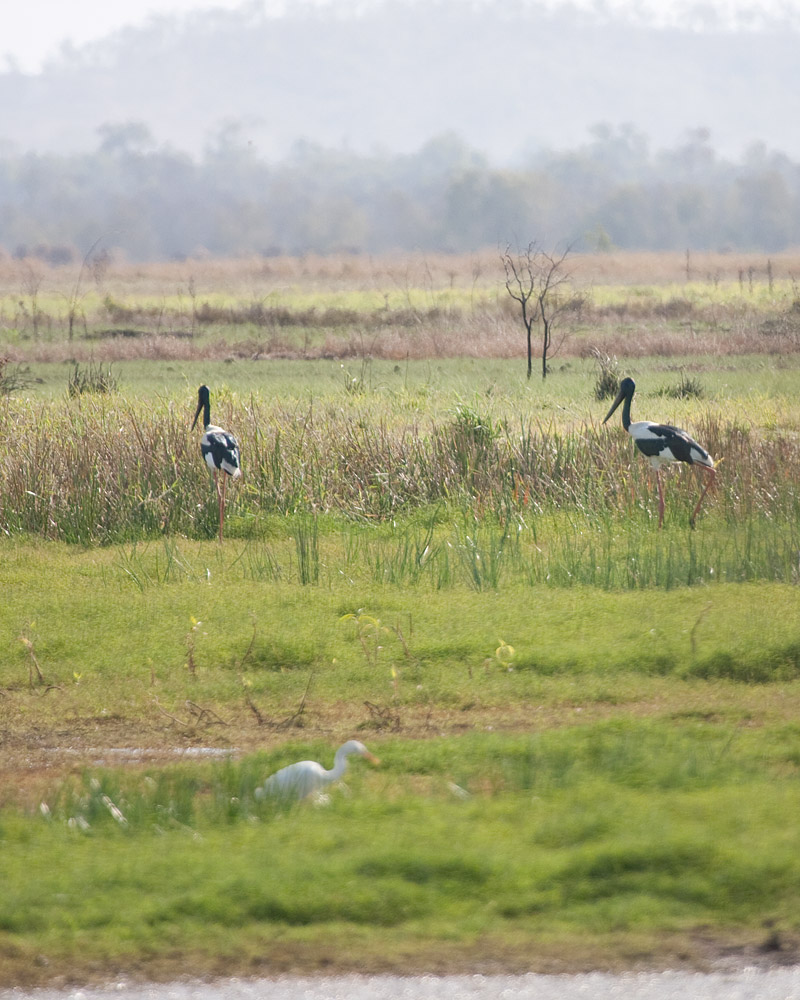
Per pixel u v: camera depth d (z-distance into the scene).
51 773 8.48
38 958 5.83
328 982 5.72
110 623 11.85
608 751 8.18
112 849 6.82
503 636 11.23
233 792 7.70
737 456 17.39
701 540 14.66
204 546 15.39
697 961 5.83
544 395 26.55
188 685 10.27
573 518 16.02
